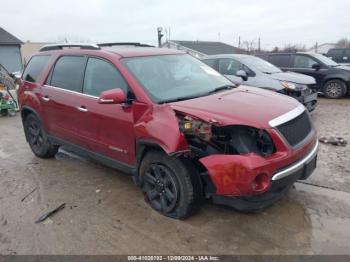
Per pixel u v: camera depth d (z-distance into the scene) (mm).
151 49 4695
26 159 5820
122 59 4117
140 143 3650
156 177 3734
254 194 3096
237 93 4016
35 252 3223
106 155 4348
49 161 5656
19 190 4570
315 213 3674
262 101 3701
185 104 3543
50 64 5215
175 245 3238
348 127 7016
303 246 3137
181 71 4398
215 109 3398
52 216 3855
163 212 3736
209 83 4375
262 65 8594
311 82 7762
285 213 3691
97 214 3854
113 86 4066
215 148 3342
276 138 3189
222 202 3434
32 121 5727
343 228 3387
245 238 3293
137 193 4332
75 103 4547
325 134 6531
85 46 4707
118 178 4828
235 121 3186
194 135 3289
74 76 4691
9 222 3764
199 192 3494
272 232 3367
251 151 3156
